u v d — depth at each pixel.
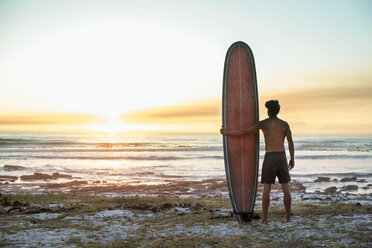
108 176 20.95
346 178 18.48
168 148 52.03
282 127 5.39
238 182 5.84
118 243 4.44
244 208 5.74
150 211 7.07
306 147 54.91
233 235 4.77
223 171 23.44
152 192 14.70
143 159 33.22
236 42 6.05
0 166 26.14
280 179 5.43
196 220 5.93
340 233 4.62
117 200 9.08
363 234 4.48
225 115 5.99
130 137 112.62
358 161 29.86
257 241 4.43
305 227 5.02
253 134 5.91
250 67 5.98
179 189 15.53
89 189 15.66
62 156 35.94
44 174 20.39
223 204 8.10
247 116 5.91
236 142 5.92
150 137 114.62
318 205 7.49
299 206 7.40
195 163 29.17
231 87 6.02
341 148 51.91
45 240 4.63
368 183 17.38
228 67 6.05
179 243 4.41
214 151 45.56
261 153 39.78
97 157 34.88
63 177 20.38
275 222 5.48
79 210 7.16
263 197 5.43
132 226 5.55
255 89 5.91
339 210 6.38
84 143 68.50
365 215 5.82
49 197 9.89
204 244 4.37
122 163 29.22
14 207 7.66
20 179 19.52
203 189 15.58
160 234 4.98
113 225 5.62
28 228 5.36
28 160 31.48
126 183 18.02
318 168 24.73
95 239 4.71
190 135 137.50
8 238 4.70
